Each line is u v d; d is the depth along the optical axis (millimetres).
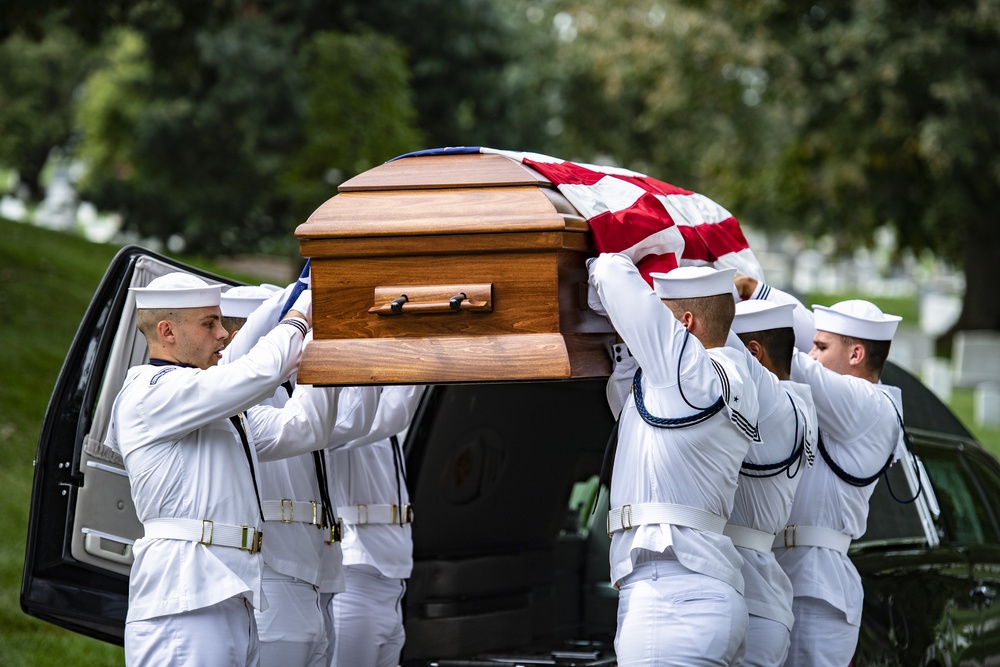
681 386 5172
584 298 5453
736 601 5199
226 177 36688
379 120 28578
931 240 36031
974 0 29109
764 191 36156
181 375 5250
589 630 9102
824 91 30516
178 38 26328
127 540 6125
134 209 37812
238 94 32500
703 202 6812
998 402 23578
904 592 6984
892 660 6688
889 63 28812
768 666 5570
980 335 35531
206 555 5227
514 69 37469
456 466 8023
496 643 8398
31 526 6008
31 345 16625
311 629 5918
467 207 5137
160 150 35875
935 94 28672
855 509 6156
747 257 6840
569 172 5637
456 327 5086
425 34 35156
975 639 7617
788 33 31078
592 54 36250
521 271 5039
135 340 6113
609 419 8633
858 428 6113
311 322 5410
